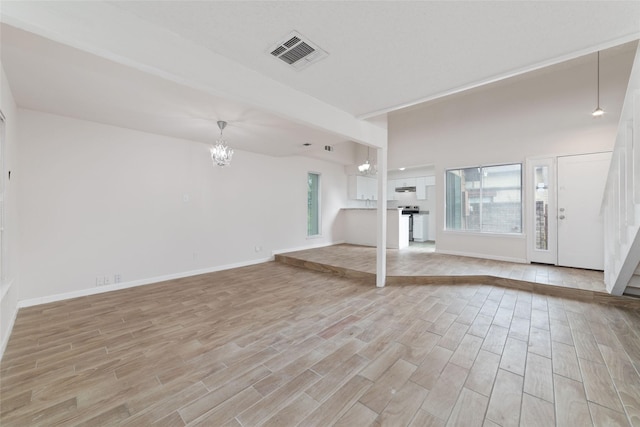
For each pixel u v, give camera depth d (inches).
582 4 62.5
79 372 73.4
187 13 63.9
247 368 75.2
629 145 95.3
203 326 102.0
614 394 63.9
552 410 59.0
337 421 56.1
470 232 215.0
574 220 169.9
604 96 159.8
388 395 64.1
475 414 57.9
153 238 162.2
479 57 85.0
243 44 76.7
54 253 129.0
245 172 212.1
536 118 183.6
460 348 85.5
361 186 313.1
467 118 215.9
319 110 115.6
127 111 123.0
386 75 95.7
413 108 245.3
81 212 136.4
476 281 157.9
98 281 141.8
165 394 64.7
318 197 282.7
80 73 88.0
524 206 189.3
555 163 176.2
